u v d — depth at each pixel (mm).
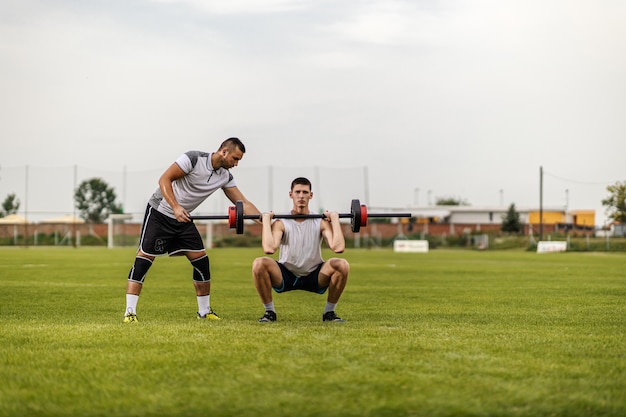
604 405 4277
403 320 8719
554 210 81375
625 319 8945
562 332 7340
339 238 7820
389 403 4289
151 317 9289
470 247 62156
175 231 8523
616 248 54719
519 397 4422
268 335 6688
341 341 6316
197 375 4988
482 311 10172
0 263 25984
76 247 53781
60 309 10406
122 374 5047
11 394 4555
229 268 23719
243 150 8477
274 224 7887
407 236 63031
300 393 4516
